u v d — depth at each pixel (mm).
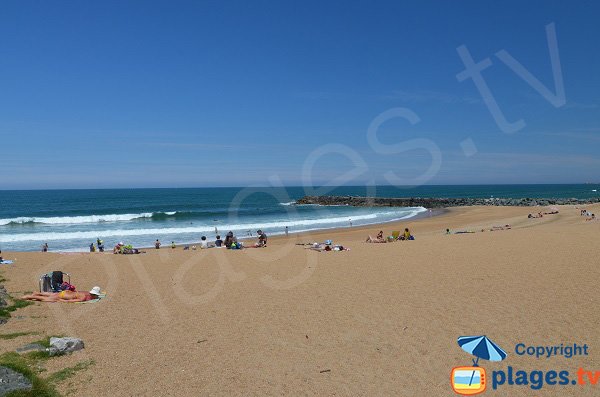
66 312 9859
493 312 9086
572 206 57188
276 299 10883
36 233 34906
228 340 8070
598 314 8672
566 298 9773
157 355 7355
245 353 7430
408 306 9758
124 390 6062
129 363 7004
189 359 7188
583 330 7957
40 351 7254
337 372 6645
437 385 6195
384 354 7262
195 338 8188
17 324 8875
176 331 8594
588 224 28516
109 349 7609
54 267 15820
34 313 9703
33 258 17969
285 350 7539
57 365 6848
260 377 6504
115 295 11555
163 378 6461
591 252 15062
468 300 9984
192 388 6156
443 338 7848
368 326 8594
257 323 9023
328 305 10148
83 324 9016
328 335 8203
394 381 6328
